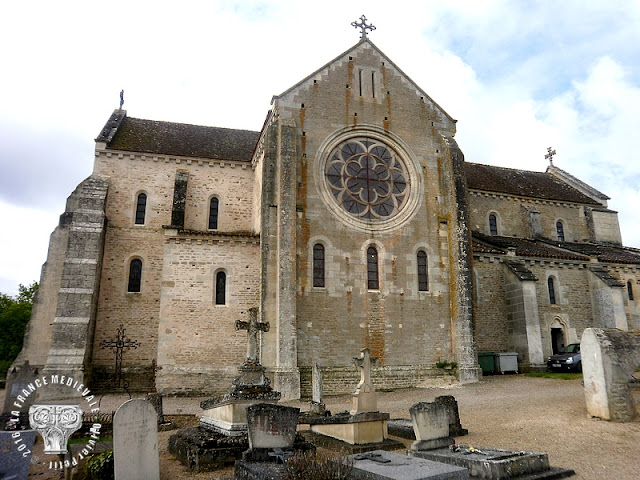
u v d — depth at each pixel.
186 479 9.91
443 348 24.28
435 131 27.11
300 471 8.34
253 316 13.73
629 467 9.95
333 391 21.69
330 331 22.78
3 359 45.91
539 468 9.52
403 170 26.23
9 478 9.45
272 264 22.39
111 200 27.80
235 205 29.72
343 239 24.08
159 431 14.72
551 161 45.91
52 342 22.61
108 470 9.52
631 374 14.02
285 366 20.98
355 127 25.64
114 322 26.12
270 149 23.77
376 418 12.30
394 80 27.02
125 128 31.19
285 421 10.55
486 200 36.06
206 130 33.91
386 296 24.06
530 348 27.28
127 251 27.34
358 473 8.38
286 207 22.80
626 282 32.31
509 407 16.48
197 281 23.64
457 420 13.03
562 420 14.02
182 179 27.77
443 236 25.78
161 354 22.52
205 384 22.50
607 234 38.84
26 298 53.31
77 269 24.05
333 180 24.86
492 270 29.44
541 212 37.81
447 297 25.02
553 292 30.25
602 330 14.52
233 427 11.62
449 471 8.25
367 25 27.42
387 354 23.34
